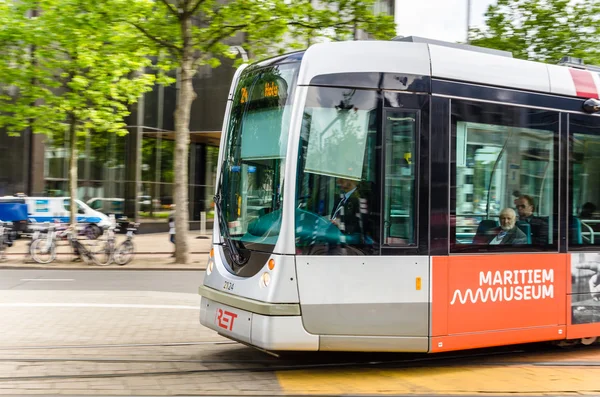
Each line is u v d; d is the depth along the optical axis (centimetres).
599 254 709
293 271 570
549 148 685
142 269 1661
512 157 659
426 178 608
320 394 536
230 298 611
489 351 728
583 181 706
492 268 638
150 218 3005
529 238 665
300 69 595
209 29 1658
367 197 592
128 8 1540
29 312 923
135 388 540
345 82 596
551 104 689
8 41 1738
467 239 626
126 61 1806
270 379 582
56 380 559
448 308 612
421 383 582
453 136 623
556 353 732
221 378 581
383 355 686
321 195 582
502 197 650
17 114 1895
